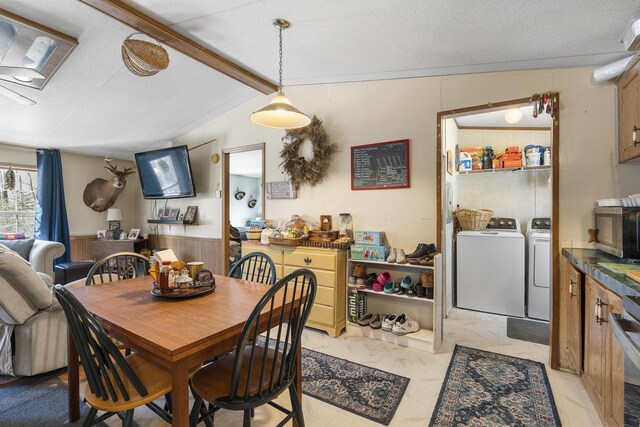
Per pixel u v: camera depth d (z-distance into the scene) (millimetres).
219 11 2023
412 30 2053
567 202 2312
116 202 5824
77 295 1756
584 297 2012
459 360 2484
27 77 2686
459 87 2727
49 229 4844
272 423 1813
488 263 3617
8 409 1908
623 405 1374
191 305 1580
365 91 3166
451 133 3805
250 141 4047
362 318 3043
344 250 3072
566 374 2260
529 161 3637
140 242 5488
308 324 3100
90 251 5410
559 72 2363
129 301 1645
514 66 2434
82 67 2746
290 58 2691
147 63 1971
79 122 3904
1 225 4586
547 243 3383
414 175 2918
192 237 4875
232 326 1305
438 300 2674
